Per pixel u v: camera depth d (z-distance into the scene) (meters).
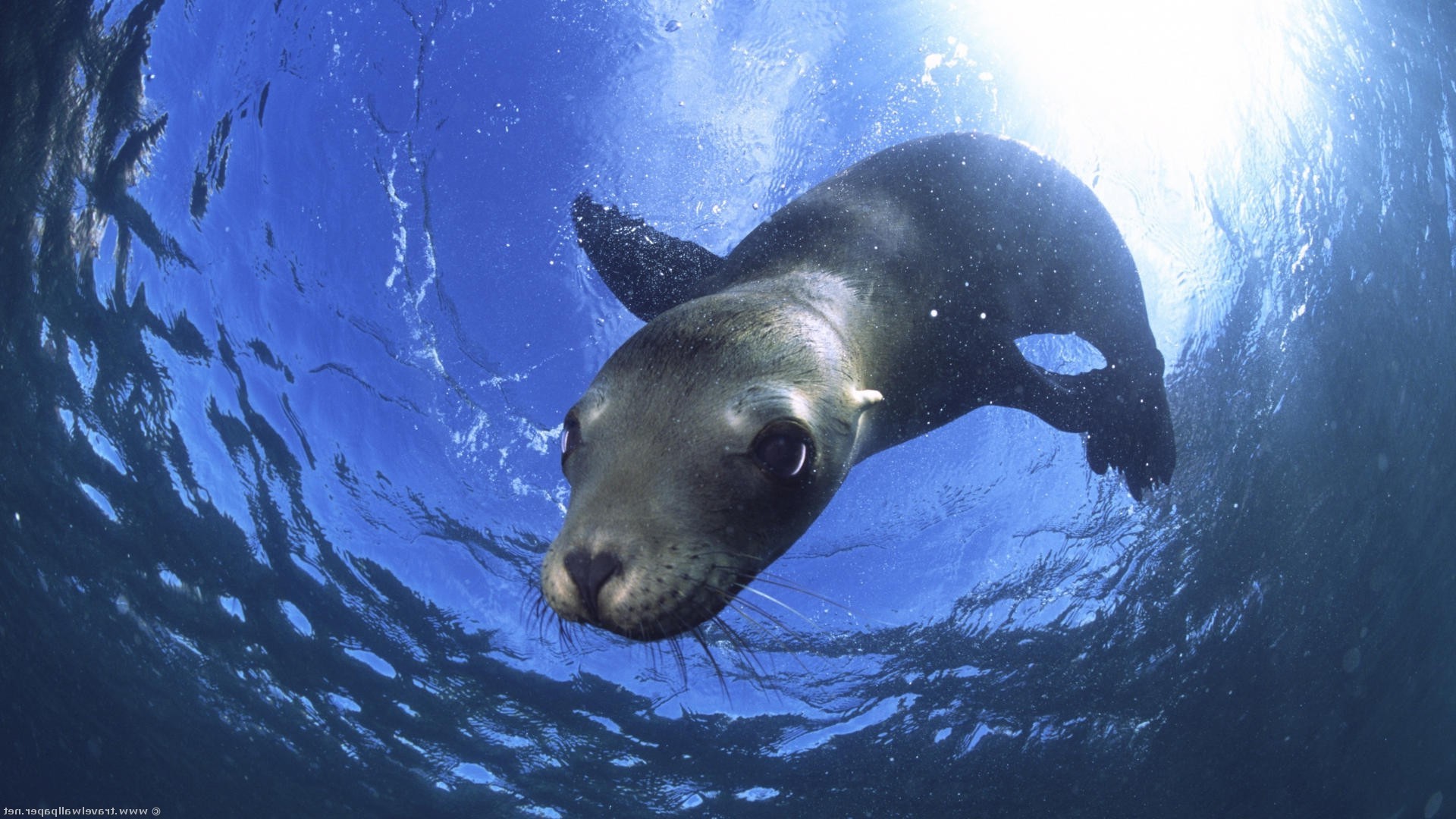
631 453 0.55
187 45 1.54
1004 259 0.97
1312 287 1.61
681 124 1.35
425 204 1.38
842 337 0.73
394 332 1.37
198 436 1.57
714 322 0.64
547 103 1.39
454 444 1.38
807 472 0.59
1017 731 1.57
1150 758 1.61
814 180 1.28
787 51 1.39
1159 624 1.57
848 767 1.60
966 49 1.38
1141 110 1.44
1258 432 1.56
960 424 1.28
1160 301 1.41
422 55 1.44
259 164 1.46
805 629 1.41
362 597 1.60
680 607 0.52
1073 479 1.37
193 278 1.49
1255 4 1.63
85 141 1.57
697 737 1.61
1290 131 1.61
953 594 1.40
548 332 1.31
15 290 1.61
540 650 1.56
